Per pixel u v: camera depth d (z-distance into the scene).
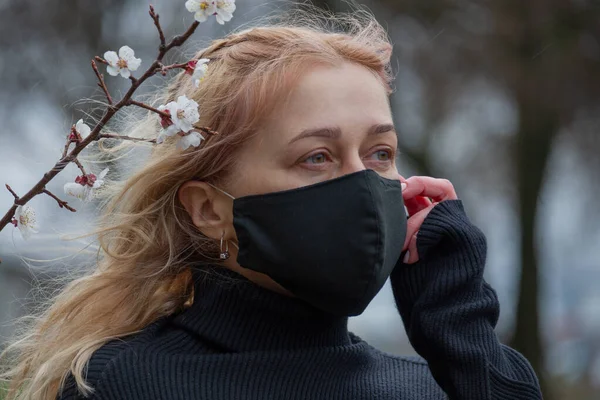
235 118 2.26
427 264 2.48
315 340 2.35
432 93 10.95
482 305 2.42
